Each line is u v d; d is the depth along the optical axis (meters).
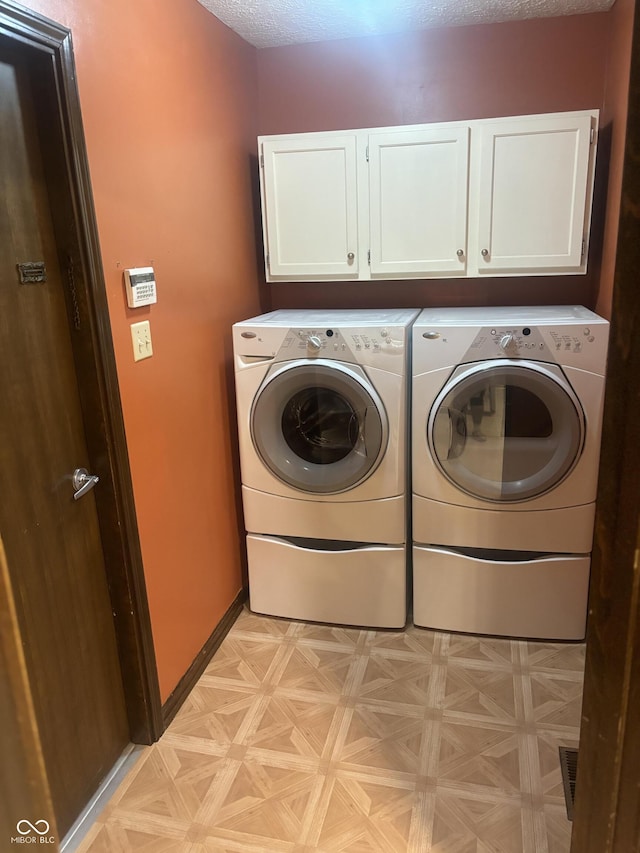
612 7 2.45
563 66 2.58
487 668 2.30
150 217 1.90
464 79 2.67
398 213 2.54
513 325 2.13
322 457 2.47
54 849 0.61
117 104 1.71
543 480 2.22
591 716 0.90
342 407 2.39
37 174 1.50
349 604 2.54
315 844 1.63
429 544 2.44
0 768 0.55
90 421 1.70
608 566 0.82
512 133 2.37
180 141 2.09
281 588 2.60
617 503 0.79
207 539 2.37
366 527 2.42
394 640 2.48
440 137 2.42
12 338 1.43
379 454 2.29
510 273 2.52
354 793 1.79
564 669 2.28
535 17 2.54
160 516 2.01
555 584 2.36
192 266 2.19
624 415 0.77
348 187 2.55
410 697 2.16
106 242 1.68
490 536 2.35
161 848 1.64
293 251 2.67
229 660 2.39
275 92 2.85
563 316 2.31
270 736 2.01
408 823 1.69
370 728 2.03
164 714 2.04
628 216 0.73
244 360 2.36
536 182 2.40
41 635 1.56
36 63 1.44
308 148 2.54
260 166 2.61
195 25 2.20
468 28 2.61
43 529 1.56
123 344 1.77
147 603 1.93
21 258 1.45
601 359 2.11
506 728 2.01
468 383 2.17
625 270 0.74
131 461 1.83
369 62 2.74
